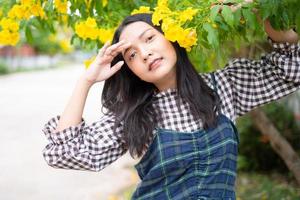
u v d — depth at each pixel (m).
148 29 1.86
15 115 10.82
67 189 5.37
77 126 1.83
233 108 1.95
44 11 2.44
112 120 1.90
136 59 1.85
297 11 1.83
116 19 2.41
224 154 1.83
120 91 1.96
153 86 1.95
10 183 5.60
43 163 6.44
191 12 1.84
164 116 1.88
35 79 20.69
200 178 1.80
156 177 1.83
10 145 7.66
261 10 1.82
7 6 2.54
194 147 1.82
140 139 1.84
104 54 1.87
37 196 5.15
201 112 1.84
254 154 5.42
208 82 1.97
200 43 2.02
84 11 2.38
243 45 3.01
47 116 10.60
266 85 1.95
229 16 1.81
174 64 1.88
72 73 23.97
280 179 5.09
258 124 4.19
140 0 2.44
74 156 1.79
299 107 5.68
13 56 27.20
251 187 4.96
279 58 1.91
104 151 1.85
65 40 4.29
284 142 4.14
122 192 5.21
